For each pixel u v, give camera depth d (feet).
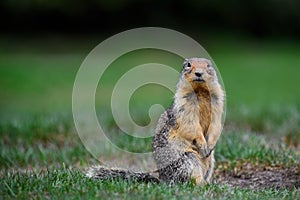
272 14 115.75
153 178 27.35
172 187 24.67
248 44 111.86
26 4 106.63
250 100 58.44
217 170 31.09
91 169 27.53
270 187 28.17
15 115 47.62
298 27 117.19
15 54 99.50
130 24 111.55
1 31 110.22
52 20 110.63
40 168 32.37
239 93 66.23
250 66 91.81
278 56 102.99
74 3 107.96
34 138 38.91
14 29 110.63
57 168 30.19
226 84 74.54
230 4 114.01
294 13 115.75
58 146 37.50
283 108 46.55
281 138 38.22
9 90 74.18
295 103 51.49
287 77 82.07
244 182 29.37
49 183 24.94
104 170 27.43
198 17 114.01
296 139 37.83
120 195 23.16
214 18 114.83
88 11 109.50
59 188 24.17
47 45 106.42
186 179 26.37
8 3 106.52
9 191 24.25
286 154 31.99
